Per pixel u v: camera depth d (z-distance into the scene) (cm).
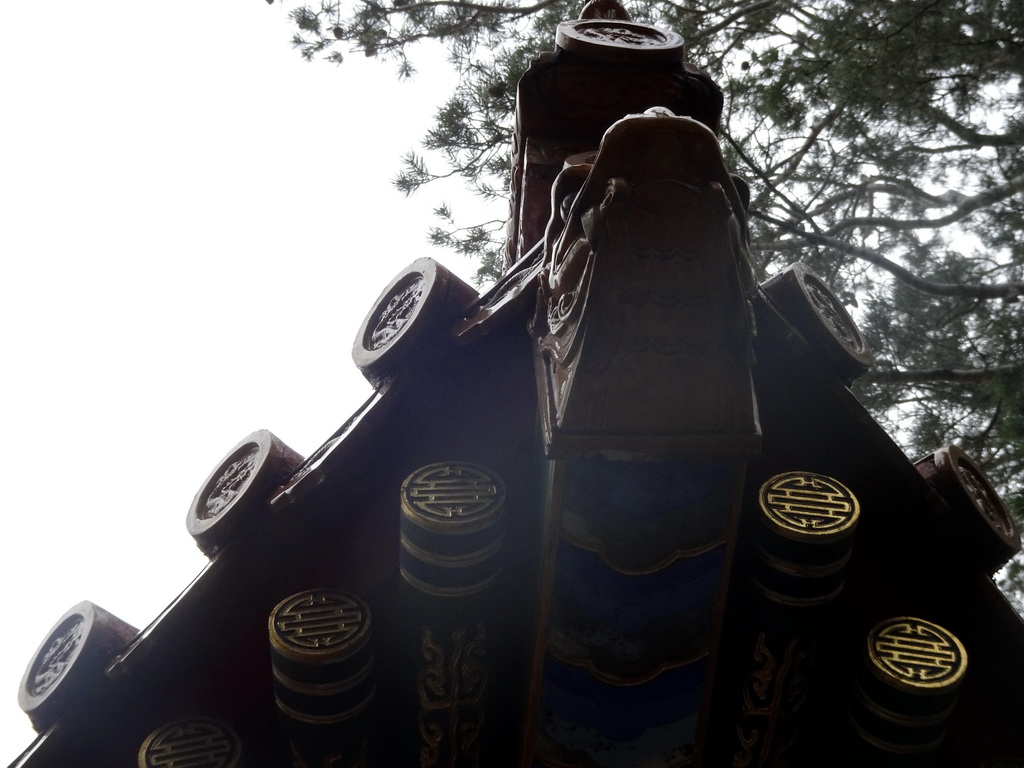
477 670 343
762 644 348
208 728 353
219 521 355
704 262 275
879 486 380
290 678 327
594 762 340
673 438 289
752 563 346
